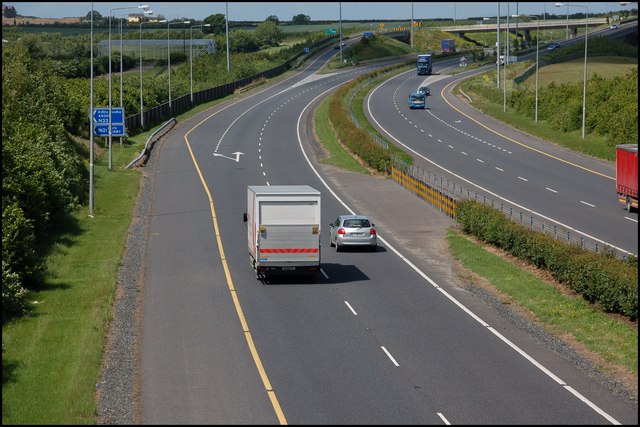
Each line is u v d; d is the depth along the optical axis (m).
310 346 41.31
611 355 39.72
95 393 34.41
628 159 80.56
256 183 98.19
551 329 45.00
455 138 135.50
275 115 163.88
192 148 126.31
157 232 73.00
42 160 72.94
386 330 44.38
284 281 56.25
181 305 49.72
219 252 65.12
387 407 32.59
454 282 56.34
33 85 110.00
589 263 50.59
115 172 103.06
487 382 35.91
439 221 78.44
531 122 149.00
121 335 43.38
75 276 56.41
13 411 31.73
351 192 93.56
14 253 52.03
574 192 92.38
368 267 61.09
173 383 35.72
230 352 40.28
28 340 41.59
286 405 32.88
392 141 131.88
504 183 98.06
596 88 145.25
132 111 148.88
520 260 62.31
